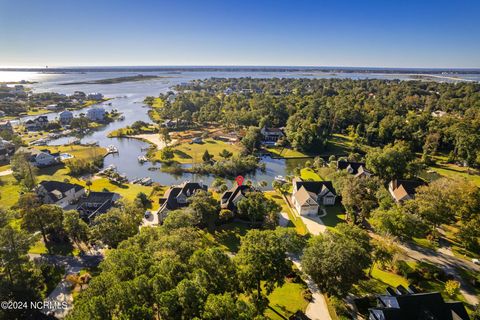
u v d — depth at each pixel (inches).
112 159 4827.8
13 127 6697.8
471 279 1950.1
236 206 2829.7
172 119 7519.7
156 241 1713.8
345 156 5019.7
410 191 3083.2
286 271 1590.8
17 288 1615.4
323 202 3100.4
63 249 2271.2
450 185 2559.1
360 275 1587.1
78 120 6673.2
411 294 1505.9
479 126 5009.8
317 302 1723.7
